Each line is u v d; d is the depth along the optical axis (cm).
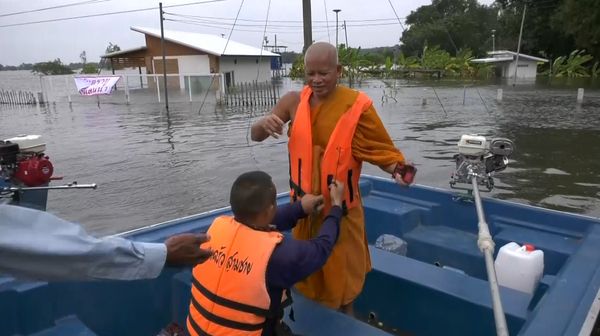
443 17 7031
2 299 230
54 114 2509
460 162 361
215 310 176
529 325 195
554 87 3809
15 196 400
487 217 355
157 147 1480
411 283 257
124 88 3541
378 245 334
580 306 207
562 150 1352
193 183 1020
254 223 183
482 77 5331
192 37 4159
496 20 6531
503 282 268
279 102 250
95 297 257
